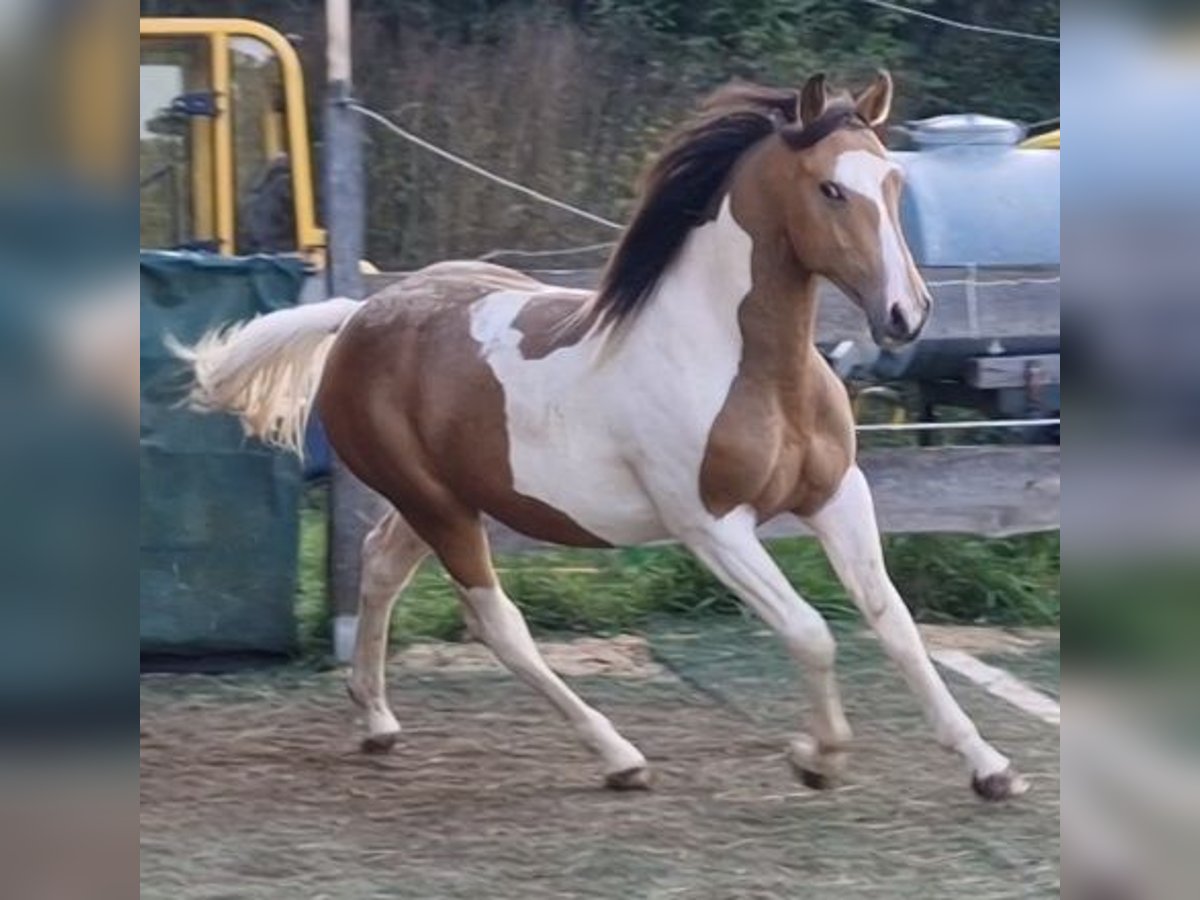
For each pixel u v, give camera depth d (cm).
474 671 1091
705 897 741
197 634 1084
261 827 831
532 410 841
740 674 1076
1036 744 933
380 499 1091
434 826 830
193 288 1072
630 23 2056
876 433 1266
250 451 1082
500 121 1919
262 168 1409
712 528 810
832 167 765
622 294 817
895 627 838
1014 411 1204
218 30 1384
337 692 1052
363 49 1938
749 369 801
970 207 1209
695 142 809
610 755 871
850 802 850
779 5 2095
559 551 1230
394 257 1884
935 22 2048
